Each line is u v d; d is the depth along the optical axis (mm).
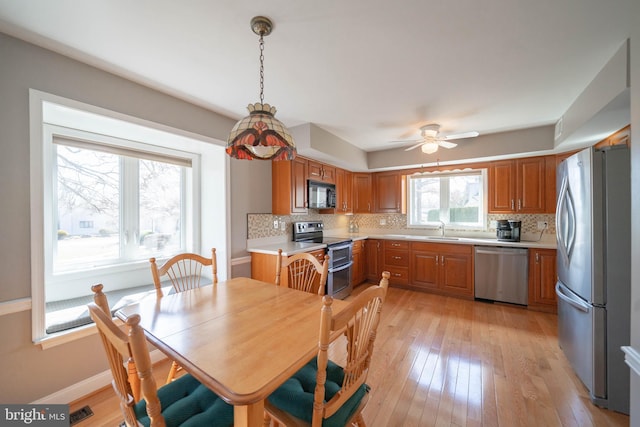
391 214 4809
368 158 4375
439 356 2174
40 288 1580
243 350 1027
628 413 1552
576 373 1893
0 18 1336
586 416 1550
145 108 2072
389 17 1345
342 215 5000
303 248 2975
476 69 1844
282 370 902
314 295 1687
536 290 3160
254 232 3119
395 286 4211
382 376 1917
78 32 1454
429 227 4430
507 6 1267
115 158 2561
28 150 1539
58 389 1646
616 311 1602
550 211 3281
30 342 1547
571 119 2404
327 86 2100
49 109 1714
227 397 789
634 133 1138
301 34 1477
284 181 3250
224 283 1961
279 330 1194
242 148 1474
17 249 1511
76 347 1720
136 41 1538
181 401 1071
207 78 1966
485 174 3939
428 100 2361
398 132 3311
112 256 2537
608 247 1626
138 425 890
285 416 1048
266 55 1681
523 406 1619
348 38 1515
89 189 2383
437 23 1391
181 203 3084
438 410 1594
